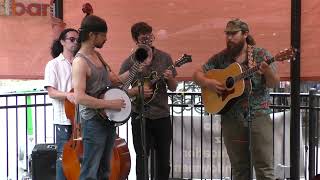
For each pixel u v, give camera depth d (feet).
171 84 15.62
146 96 15.20
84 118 12.87
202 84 14.90
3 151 21.74
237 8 17.78
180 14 18.35
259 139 14.16
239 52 14.48
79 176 13.38
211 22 18.10
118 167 14.48
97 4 18.97
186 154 18.90
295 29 16.80
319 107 17.61
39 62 19.33
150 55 14.69
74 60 12.62
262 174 14.30
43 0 19.11
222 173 18.58
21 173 20.06
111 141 13.29
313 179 13.73
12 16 19.27
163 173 15.83
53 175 17.04
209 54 18.20
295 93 16.72
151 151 16.62
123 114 13.02
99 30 12.71
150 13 18.61
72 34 15.07
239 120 14.37
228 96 14.35
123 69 15.80
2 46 19.51
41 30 19.19
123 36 18.88
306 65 16.90
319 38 16.69
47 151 17.02
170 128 15.85
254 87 14.11
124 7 18.78
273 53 17.40
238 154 14.71
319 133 18.97
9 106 18.89
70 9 19.10
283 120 18.26
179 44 18.44
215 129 18.60
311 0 16.70
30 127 22.49
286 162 18.35
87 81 12.74
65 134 15.11
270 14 17.39
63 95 14.66
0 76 19.65
